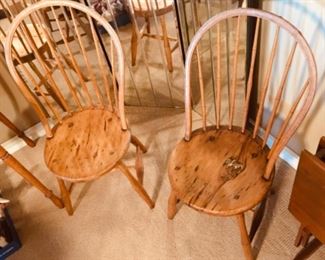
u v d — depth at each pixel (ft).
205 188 3.24
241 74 4.57
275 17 2.69
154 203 4.66
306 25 3.23
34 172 5.49
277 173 4.65
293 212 3.04
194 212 4.47
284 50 3.67
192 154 3.58
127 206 4.74
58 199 4.76
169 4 4.58
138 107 6.20
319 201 2.58
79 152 3.90
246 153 3.50
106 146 3.91
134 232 4.44
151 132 5.68
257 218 4.09
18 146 5.94
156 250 4.22
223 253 4.04
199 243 4.18
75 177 3.65
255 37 3.01
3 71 5.08
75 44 6.07
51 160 3.86
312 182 2.52
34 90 5.23
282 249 3.93
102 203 4.84
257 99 4.63
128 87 6.40
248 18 3.65
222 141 3.66
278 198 4.40
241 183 3.23
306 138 4.25
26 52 4.84
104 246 4.38
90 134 4.08
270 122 3.36
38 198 5.11
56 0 3.46
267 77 3.14
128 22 5.26
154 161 5.21
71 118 4.32
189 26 4.53
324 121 3.77
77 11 4.83
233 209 3.04
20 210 4.99
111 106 4.33
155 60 5.98
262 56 4.03
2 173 5.58
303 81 3.69
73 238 4.53
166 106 6.05
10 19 4.58
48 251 4.45
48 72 4.31
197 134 3.78
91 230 4.57
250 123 5.02
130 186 4.96
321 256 3.81
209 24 2.96
